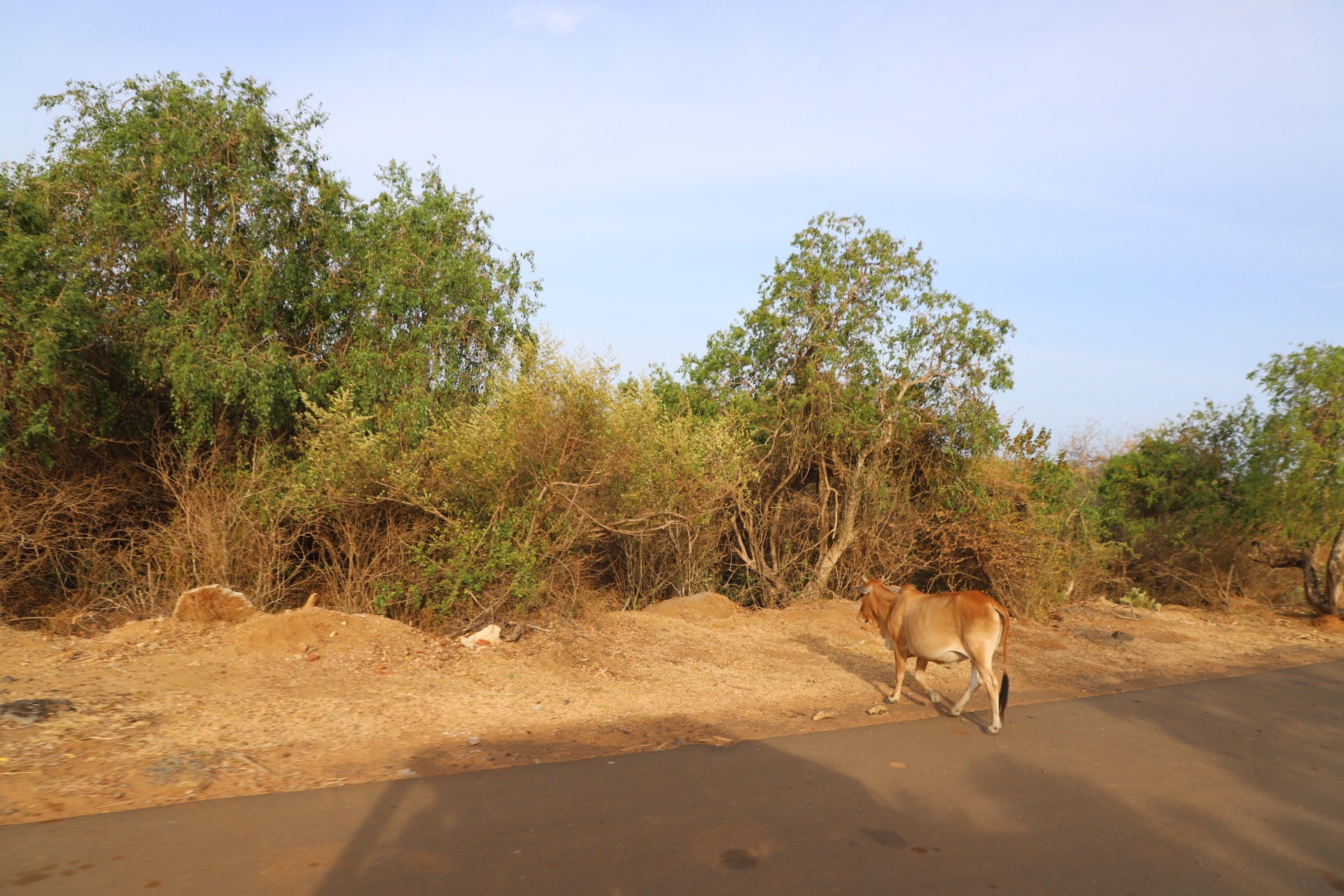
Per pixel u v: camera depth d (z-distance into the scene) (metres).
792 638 12.89
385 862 4.36
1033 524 16.09
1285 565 18.75
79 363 9.74
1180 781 6.73
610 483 11.93
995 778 6.48
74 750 5.69
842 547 16.39
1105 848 5.16
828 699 9.23
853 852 4.85
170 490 10.73
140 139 11.09
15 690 6.79
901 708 8.95
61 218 10.65
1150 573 20.14
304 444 11.11
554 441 11.01
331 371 11.93
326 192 12.39
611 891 4.17
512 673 9.06
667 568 15.57
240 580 10.30
